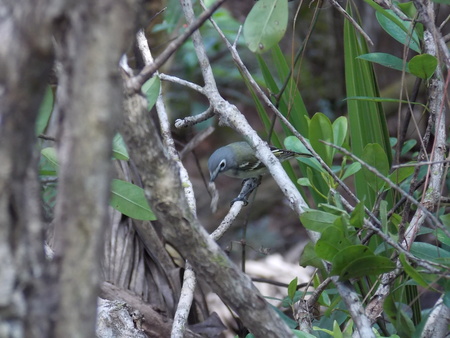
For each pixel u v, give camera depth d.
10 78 2.42
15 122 2.46
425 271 4.84
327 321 6.38
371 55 6.30
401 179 6.00
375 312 5.14
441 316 5.12
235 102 17.69
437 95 5.81
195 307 7.97
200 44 6.39
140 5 2.65
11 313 2.48
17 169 2.52
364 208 5.14
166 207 3.38
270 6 4.34
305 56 17.50
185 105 15.29
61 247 2.46
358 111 7.74
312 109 17.09
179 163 6.23
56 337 2.47
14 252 2.53
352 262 4.59
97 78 2.38
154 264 7.83
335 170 7.22
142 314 6.46
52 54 2.47
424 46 6.25
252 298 3.59
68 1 2.35
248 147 10.16
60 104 2.60
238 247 14.13
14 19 2.42
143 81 3.26
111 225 7.86
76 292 2.46
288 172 8.20
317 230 4.93
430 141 11.30
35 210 2.63
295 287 6.17
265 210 15.77
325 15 17.50
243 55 17.06
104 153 2.42
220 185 16.36
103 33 2.38
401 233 5.39
